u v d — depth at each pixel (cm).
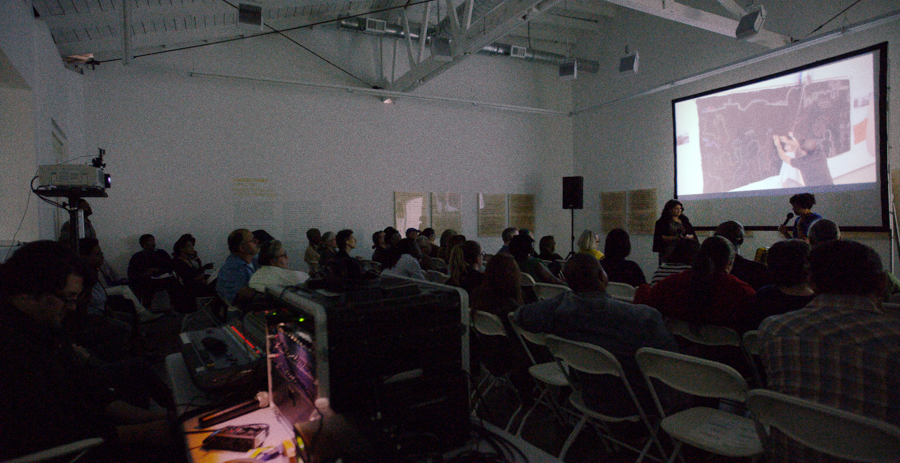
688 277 230
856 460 112
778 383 131
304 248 696
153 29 526
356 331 90
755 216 612
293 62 689
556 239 896
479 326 250
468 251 331
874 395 114
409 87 699
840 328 121
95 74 580
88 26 465
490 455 100
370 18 666
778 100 586
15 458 105
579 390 209
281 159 682
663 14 481
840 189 529
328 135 713
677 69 708
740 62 578
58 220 485
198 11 502
